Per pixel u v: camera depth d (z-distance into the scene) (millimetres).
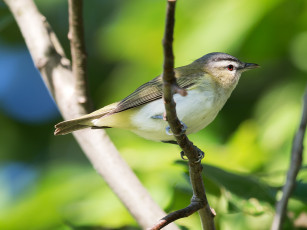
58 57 9383
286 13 11938
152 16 13203
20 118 15406
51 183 11820
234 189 7883
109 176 8297
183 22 12391
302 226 8883
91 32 15648
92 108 9031
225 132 13203
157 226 6285
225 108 13680
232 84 10062
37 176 12562
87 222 9594
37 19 9617
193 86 8812
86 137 8617
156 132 8688
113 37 13469
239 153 10828
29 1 9766
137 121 8641
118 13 14250
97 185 10781
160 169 10344
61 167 12391
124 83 13148
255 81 13734
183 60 12117
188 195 9438
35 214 10852
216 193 8898
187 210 6559
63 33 15680
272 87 13039
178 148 11297
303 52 12539
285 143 11227
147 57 13062
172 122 6172
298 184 8273
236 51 12055
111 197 10125
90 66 15336
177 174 10172
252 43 12359
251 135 11180
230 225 9523
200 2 12461
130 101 8555
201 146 11719
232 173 8047
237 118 13578
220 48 12016
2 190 12906
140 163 10734
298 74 12633
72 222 9719
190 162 6574
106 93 14805
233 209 7832
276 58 12719
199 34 12156
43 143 15164
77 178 11266
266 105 12398
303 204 8961
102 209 9891
